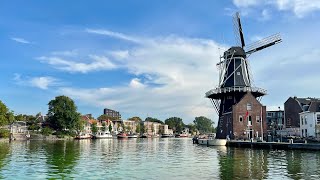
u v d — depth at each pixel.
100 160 45.06
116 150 67.12
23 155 51.69
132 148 75.25
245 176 30.55
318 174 31.38
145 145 91.56
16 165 38.59
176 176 30.92
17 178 29.98
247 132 85.00
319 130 79.81
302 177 29.77
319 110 83.94
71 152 59.44
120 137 172.38
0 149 66.00
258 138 77.94
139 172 33.53
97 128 194.88
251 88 87.31
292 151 56.69
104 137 164.25
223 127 91.62
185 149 70.44
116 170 35.00
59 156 50.50
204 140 88.88
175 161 44.12
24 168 36.09
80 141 119.00
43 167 36.91
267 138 77.12
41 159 45.47
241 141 72.56
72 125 149.12
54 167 37.00
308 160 42.62
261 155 50.81
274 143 62.50
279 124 122.56
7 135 108.56
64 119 147.88
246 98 86.25
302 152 54.41
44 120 163.00
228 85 89.94
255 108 86.25
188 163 41.53
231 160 44.25
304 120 85.75
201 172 33.31
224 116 91.00
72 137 147.88
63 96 151.12
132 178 29.91
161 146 85.00
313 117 82.12
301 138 72.19
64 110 148.75
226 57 92.06
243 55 91.06
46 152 58.62
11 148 69.50
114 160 45.25
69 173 32.75
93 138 158.00
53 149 67.50
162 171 34.22
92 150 66.06
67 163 40.97
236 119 85.19
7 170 34.62
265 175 30.98
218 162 42.16
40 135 134.25
